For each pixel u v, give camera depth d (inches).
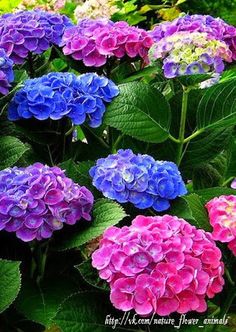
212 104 52.9
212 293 40.1
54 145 54.4
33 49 58.4
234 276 45.3
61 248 44.0
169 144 56.1
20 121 52.6
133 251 39.0
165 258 39.1
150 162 46.5
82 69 59.7
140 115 52.5
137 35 57.3
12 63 51.9
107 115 52.4
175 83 60.5
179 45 52.8
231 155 56.2
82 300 41.6
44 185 42.2
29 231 41.8
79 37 57.4
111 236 40.9
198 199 46.3
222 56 54.6
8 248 45.7
